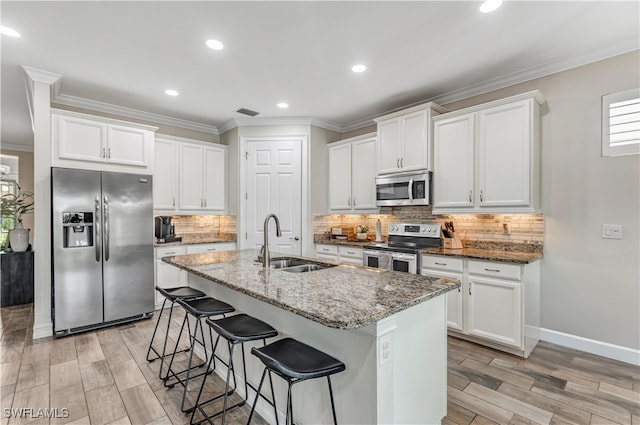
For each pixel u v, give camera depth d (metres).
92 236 3.34
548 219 2.98
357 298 1.51
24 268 4.32
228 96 3.75
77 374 2.42
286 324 1.86
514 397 2.12
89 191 3.28
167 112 4.32
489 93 3.39
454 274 3.05
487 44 2.61
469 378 2.36
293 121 4.62
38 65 2.93
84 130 3.33
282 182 4.66
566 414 1.94
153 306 3.73
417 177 3.54
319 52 2.74
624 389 2.21
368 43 2.60
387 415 1.42
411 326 1.59
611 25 2.34
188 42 2.56
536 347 2.88
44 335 3.11
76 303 3.20
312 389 1.69
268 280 1.89
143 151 3.72
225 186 4.90
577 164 2.83
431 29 2.40
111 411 1.99
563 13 2.20
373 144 4.25
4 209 4.29
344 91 3.61
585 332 2.80
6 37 2.46
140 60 2.86
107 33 2.43
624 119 2.61
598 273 2.74
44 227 3.11
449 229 3.52
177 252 4.18
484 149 3.09
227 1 2.07
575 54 2.76
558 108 2.93
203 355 2.66
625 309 2.62
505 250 3.24
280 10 2.17
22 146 6.23
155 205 4.22
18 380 2.33
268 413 1.95
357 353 1.45
